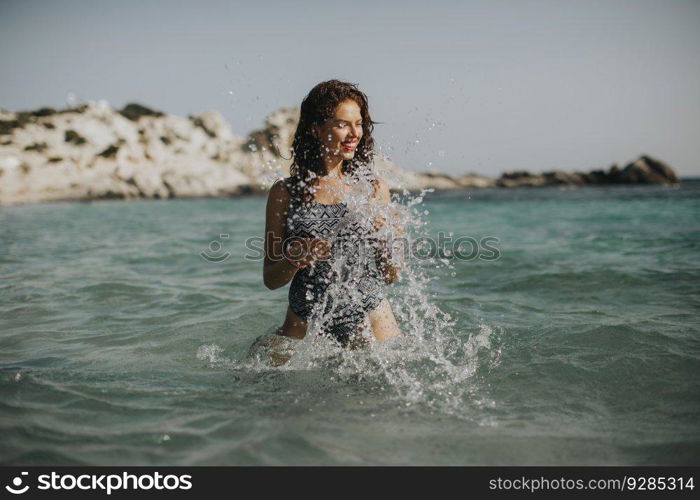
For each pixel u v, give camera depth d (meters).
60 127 38.47
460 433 2.17
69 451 2.05
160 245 8.74
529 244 8.09
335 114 2.83
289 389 2.60
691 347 3.07
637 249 7.20
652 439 2.12
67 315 4.15
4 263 6.73
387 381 2.68
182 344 3.40
